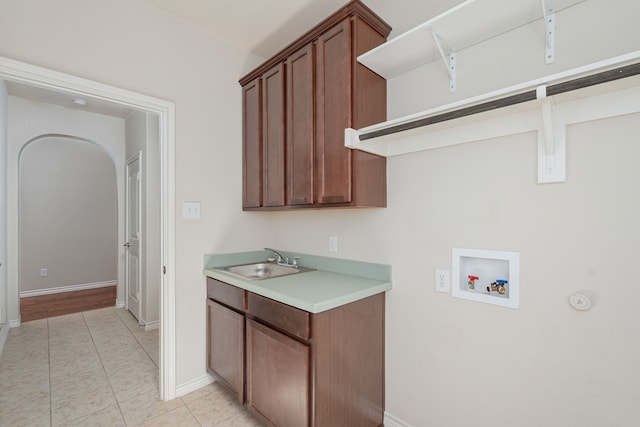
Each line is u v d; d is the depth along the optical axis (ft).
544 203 4.07
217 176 7.47
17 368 8.07
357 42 5.19
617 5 3.56
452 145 4.98
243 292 5.98
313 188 5.83
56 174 16.19
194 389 7.03
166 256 6.67
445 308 5.07
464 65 4.86
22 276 15.26
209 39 7.29
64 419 6.03
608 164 3.60
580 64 3.80
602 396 3.65
